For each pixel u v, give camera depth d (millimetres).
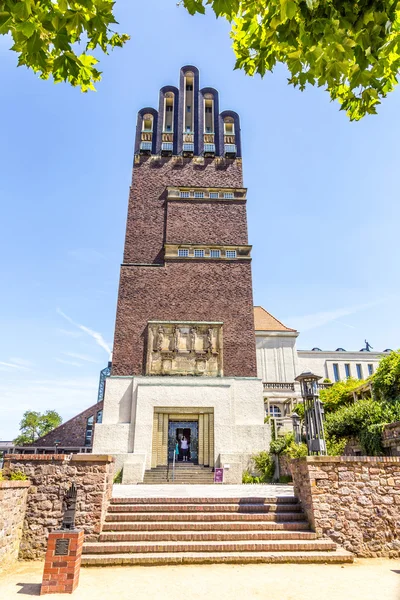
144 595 6684
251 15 4473
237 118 33719
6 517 8500
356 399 23969
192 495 12234
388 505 9758
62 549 7137
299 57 4402
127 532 9602
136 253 28438
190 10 4148
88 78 4887
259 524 9844
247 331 26203
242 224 29734
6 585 7336
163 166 31344
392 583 7285
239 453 22250
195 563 8461
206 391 23750
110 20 3805
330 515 9648
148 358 24906
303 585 7164
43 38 3793
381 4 3787
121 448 22453
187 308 26594
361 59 4098
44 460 9977
